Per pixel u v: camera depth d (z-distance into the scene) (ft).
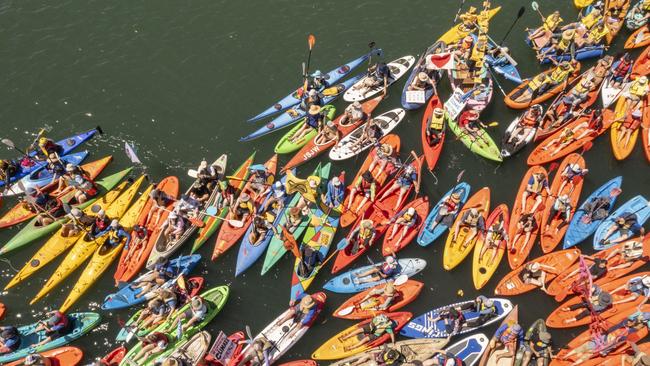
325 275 74.18
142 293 71.36
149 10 104.88
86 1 105.81
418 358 66.44
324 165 85.66
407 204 80.07
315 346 68.85
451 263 74.49
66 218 77.15
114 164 85.97
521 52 98.37
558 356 66.28
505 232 75.05
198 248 76.79
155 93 94.43
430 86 92.38
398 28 102.89
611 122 87.66
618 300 70.28
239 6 106.11
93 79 95.81
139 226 75.25
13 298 72.54
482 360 66.18
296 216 77.15
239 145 88.33
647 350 66.90
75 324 69.56
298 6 106.32
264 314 71.77
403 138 88.28
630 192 82.53
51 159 80.28
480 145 85.56
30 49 99.14
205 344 67.62
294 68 97.50
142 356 66.13
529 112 85.87
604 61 90.43
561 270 73.36
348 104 92.02
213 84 95.61
